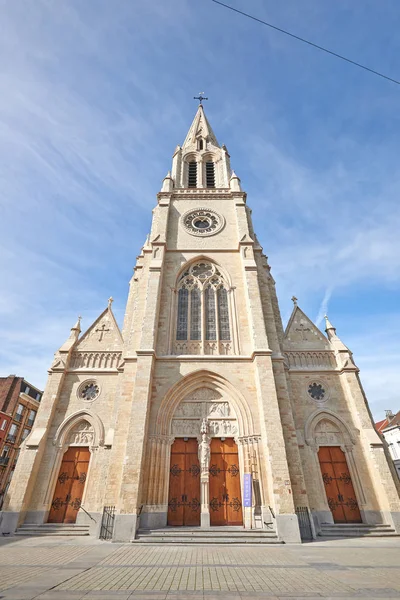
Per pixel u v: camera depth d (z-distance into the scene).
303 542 16.22
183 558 11.95
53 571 9.62
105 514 17.78
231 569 10.00
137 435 18.69
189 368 22.33
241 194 33.47
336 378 24.44
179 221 31.48
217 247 29.48
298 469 19.38
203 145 43.38
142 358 21.53
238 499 19.08
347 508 20.38
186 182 38.62
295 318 28.55
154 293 25.05
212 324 25.78
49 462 21.70
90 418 23.25
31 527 19.25
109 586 7.92
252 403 21.03
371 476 20.70
